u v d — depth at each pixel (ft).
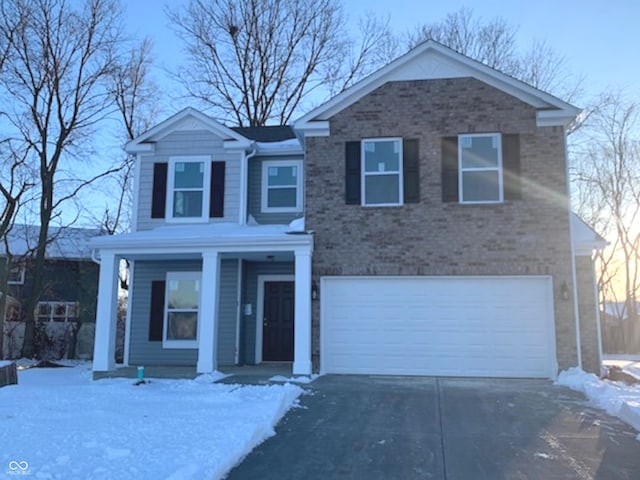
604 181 88.07
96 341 39.81
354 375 38.24
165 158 47.42
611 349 84.48
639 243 88.99
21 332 67.82
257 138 51.29
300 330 38.11
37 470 16.06
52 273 78.43
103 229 74.59
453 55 40.57
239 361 44.09
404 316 38.99
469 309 38.50
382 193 40.40
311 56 88.84
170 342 45.62
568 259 37.78
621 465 18.44
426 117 40.63
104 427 21.54
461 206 39.29
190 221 46.32
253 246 39.37
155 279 46.65
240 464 18.47
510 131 39.60
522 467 18.26
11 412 24.56
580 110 38.75
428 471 17.90
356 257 39.81
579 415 25.61
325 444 20.94
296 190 47.78
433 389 32.22
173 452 18.11
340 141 41.32
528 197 38.75
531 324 37.76
